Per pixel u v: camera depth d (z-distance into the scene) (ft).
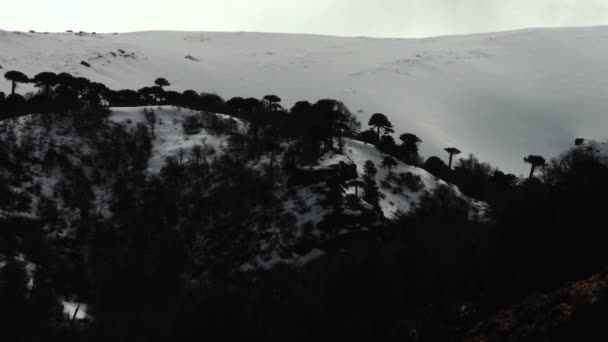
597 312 102.47
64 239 289.74
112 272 270.67
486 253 191.52
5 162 323.98
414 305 191.93
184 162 356.59
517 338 113.50
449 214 315.78
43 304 220.23
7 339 199.52
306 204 302.45
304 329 192.95
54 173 334.44
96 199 325.83
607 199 173.17
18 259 254.06
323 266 250.37
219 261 283.38
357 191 316.60
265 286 237.66
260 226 296.51
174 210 315.99
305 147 355.97
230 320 201.46
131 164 359.05
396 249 233.96
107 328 223.71
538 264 158.61
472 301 157.69
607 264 136.05
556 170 215.72
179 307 223.92
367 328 179.32
